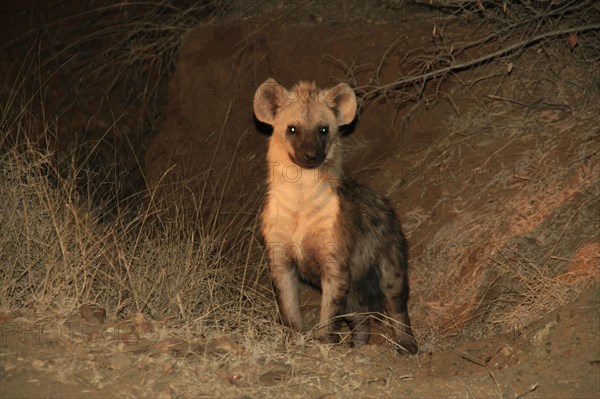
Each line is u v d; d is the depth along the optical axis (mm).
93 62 12508
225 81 10906
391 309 7418
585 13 8977
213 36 11289
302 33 10594
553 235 7332
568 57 9266
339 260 6820
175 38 12289
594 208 7379
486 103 9445
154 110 11953
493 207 8172
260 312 6879
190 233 7504
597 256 6676
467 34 9695
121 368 4656
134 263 6477
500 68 9531
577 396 4734
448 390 4891
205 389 4531
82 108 12055
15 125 9906
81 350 4840
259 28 11000
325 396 4668
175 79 11539
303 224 6852
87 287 5801
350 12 10906
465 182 8727
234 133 10711
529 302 6676
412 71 9336
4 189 6301
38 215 6176
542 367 5113
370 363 5387
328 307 6816
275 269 6945
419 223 8562
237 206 9531
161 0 12836
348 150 9844
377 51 9852
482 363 5719
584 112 8711
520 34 9438
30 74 12305
